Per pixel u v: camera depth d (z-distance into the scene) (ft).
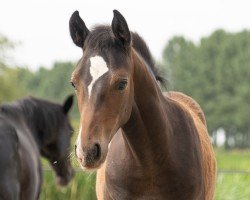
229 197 48.67
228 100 266.16
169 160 20.71
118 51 18.72
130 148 20.58
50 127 35.58
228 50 277.44
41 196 42.39
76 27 19.69
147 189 20.89
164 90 23.41
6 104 33.12
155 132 20.36
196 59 284.61
